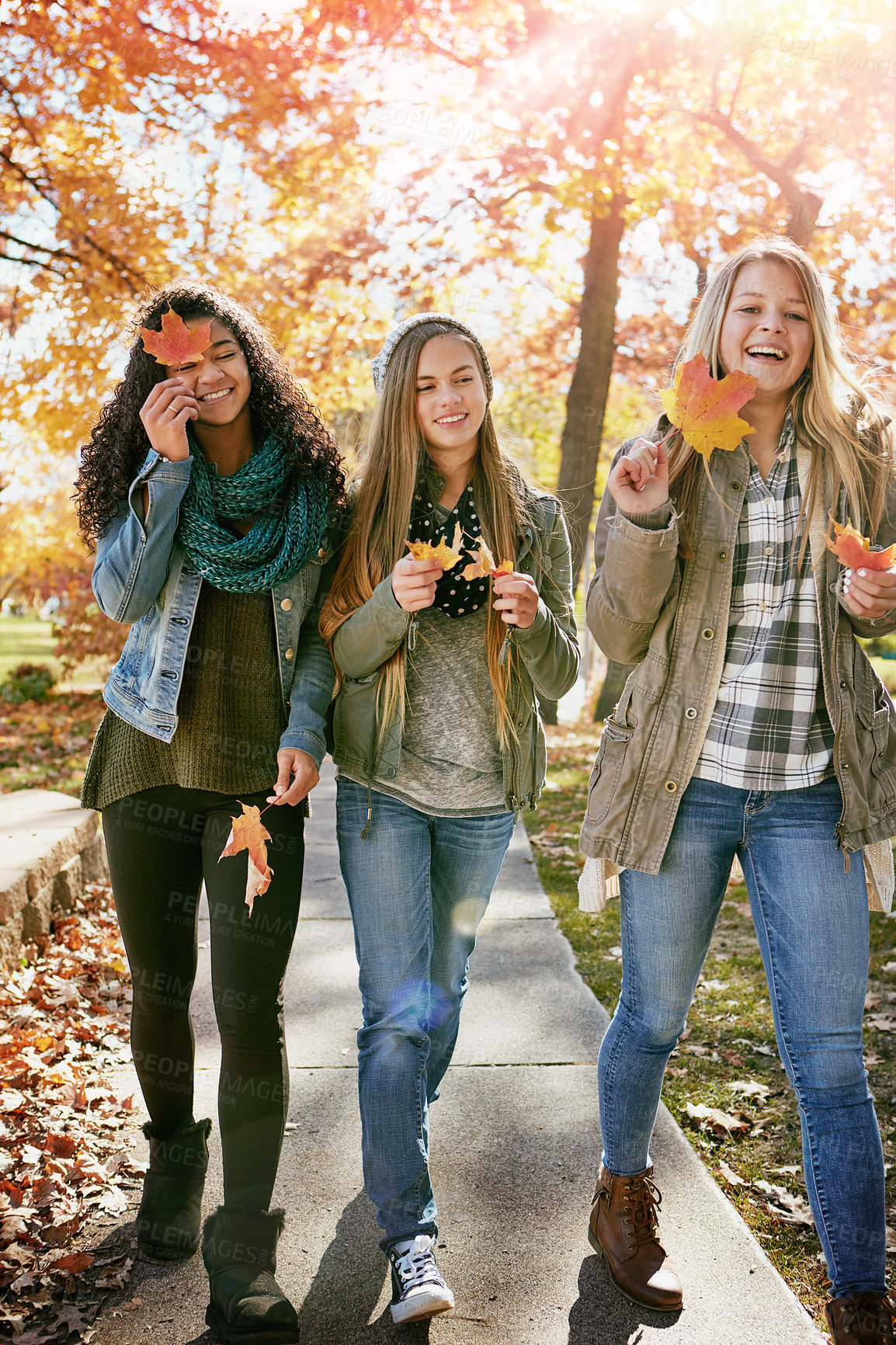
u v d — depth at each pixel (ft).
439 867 7.59
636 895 6.62
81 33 23.54
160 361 6.55
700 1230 7.50
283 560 6.84
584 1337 6.48
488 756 7.45
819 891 6.15
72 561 39.70
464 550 7.54
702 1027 11.18
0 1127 8.75
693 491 6.62
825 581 6.38
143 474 6.63
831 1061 6.02
